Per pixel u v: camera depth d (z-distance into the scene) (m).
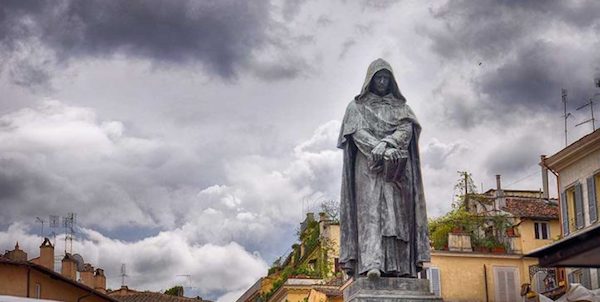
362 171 15.50
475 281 49.12
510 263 49.62
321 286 52.09
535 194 57.12
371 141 15.34
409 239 15.42
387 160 15.17
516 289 49.28
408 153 15.55
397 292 14.94
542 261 13.98
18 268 42.81
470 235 50.59
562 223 44.28
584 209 42.75
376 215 15.29
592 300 16.80
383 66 15.77
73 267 58.78
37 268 43.56
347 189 15.68
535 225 51.28
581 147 42.56
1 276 42.03
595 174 42.12
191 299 66.50
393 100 15.80
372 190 15.37
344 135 15.63
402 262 15.35
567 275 43.44
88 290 47.47
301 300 52.97
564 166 44.22
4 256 44.84
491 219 51.66
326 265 58.31
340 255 15.66
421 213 15.51
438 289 48.78
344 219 15.67
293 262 66.88
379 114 15.62
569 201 44.03
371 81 15.79
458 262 49.34
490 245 50.44
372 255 15.16
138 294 65.62
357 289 15.06
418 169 15.59
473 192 54.88
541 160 45.53
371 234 15.24
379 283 15.03
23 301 12.27
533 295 30.89
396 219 15.34
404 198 15.48
